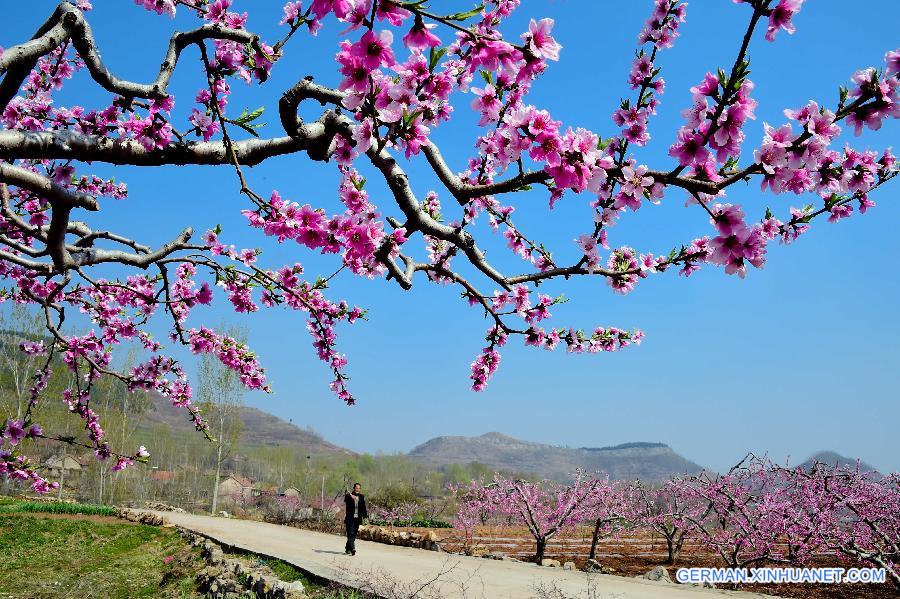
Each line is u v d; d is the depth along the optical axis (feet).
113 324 25.64
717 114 8.92
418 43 8.50
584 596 31.32
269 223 12.32
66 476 147.43
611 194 12.75
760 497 51.49
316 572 35.40
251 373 26.32
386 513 126.31
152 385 25.93
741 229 9.70
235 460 339.98
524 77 9.10
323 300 23.20
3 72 9.90
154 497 190.19
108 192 22.77
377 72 8.96
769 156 9.04
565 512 62.54
